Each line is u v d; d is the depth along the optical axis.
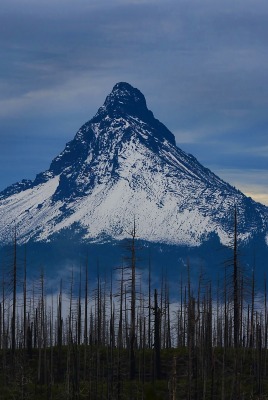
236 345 156.88
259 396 186.00
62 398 192.12
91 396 190.25
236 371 166.88
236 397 169.38
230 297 156.25
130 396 188.75
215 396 183.50
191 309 179.38
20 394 190.12
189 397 169.38
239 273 152.50
